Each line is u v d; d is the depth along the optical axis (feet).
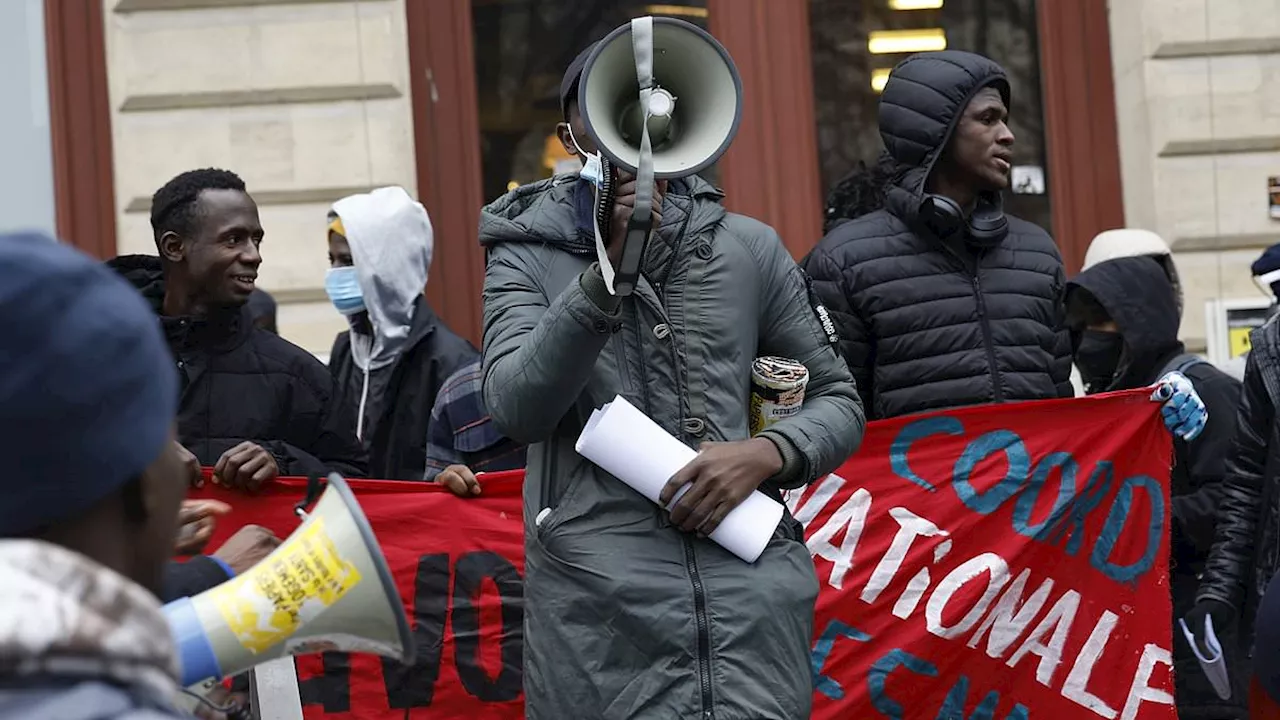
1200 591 14.83
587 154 11.33
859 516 14.70
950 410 14.87
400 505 14.40
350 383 17.95
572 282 10.37
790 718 10.56
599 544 10.64
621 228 10.34
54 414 4.14
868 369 15.43
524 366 10.41
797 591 10.81
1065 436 14.89
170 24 25.85
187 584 7.20
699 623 10.44
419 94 26.45
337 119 25.90
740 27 26.71
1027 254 15.71
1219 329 26.08
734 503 10.57
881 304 15.23
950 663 14.60
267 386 14.48
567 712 10.57
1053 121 26.89
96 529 4.37
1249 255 26.25
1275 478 14.30
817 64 26.81
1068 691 14.67
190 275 14.40
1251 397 14.62
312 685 14.21
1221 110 26.14
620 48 10.36
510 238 11.33
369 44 25.88
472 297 26.40
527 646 10.95
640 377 10.91
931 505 14.73
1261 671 11.27
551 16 26.61
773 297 11.52
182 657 5.94
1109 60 26.94
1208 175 26.20
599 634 10.56
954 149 15.53
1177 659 16.40
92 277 4.25
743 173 26.71
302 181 25.79
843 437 11.23
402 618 6.10
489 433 14.98
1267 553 14.33
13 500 4.16
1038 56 26.99
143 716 3.94
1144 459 14.90
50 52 25.81
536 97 26.61
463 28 26.48
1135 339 17.01
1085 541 14.82
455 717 14.33
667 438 10.64
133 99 25.71
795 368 11.18
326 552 6.10
